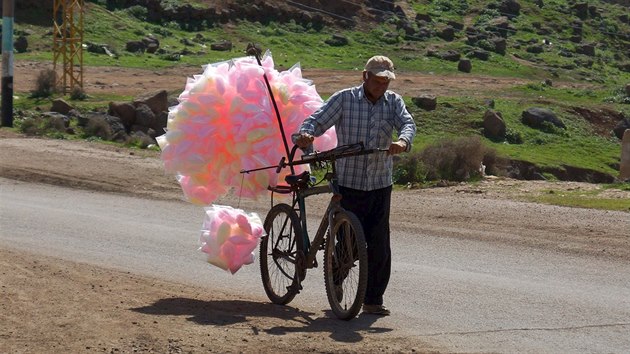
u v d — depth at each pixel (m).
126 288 10.91
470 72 89.12
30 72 64.50
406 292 11.23
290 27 98.25
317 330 9.07
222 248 10.50
